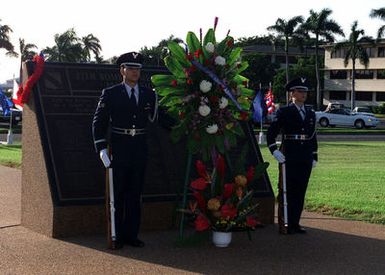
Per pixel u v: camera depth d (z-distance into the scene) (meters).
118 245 6.54
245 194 6.85
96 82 7.88
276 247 6.78
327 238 7.28
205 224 6.62
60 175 7.10
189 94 6.72
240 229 6.75
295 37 64.25
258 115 24.72
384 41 69.69
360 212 8.91
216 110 6.77
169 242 6.91
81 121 7.52
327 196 10.29
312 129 7.55
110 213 6.46
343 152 20.91
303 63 80.81
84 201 7.06
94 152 7.39
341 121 44.41
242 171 7.02
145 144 6.75
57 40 70.88
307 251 6.61
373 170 14.64
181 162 7.85
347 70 75.62
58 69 7.75
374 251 6.62
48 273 5.56
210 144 6.96
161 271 5.71
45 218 7.12
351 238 7.29
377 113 70.31
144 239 7.04
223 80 6.70
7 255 6.17
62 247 6.53
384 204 9.48
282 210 7.45
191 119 6.80
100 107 6.54
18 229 7.49
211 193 6.70
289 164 7.48
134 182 6.70
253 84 72.62
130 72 6.56
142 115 6.63
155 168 7.68
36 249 6.43
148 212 7.45
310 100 77.25
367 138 31.38
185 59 6.78
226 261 6.13
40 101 7.46
